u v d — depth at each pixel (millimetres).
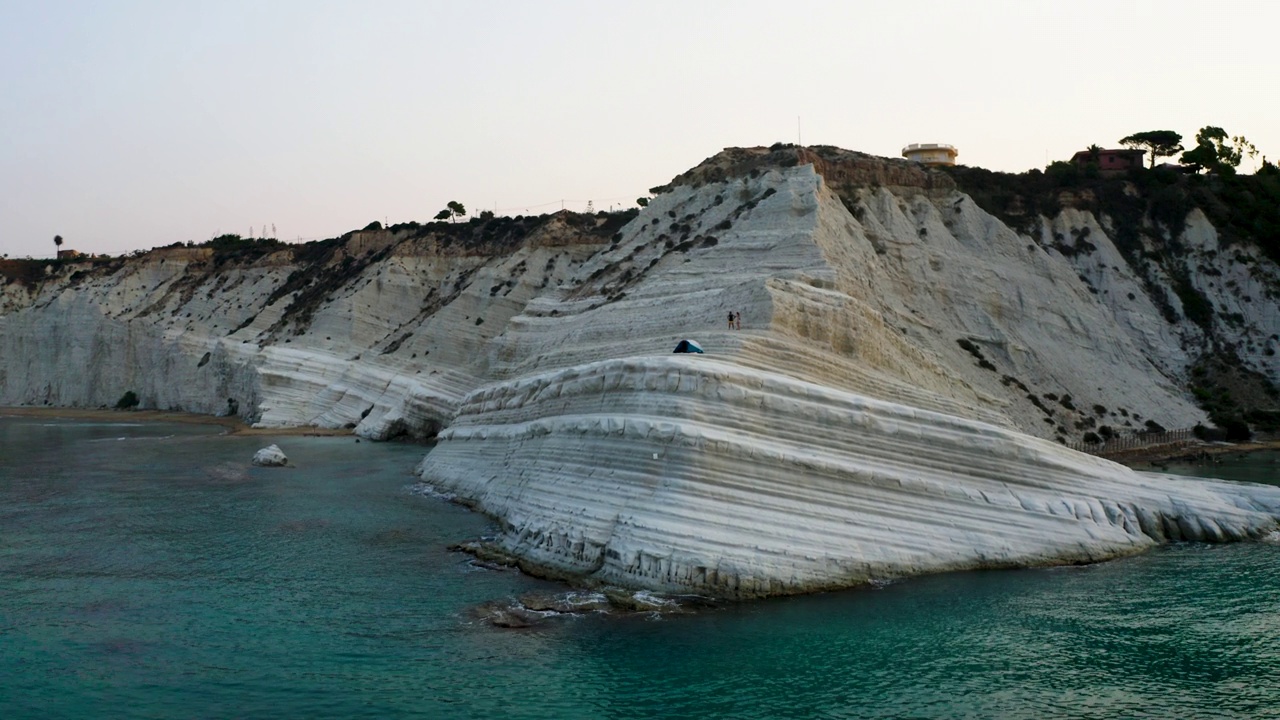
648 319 50500
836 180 66812
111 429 83000
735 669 22281
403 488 47219
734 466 28234
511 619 25453
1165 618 25453
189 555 33438
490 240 97062
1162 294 66500
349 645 24266
